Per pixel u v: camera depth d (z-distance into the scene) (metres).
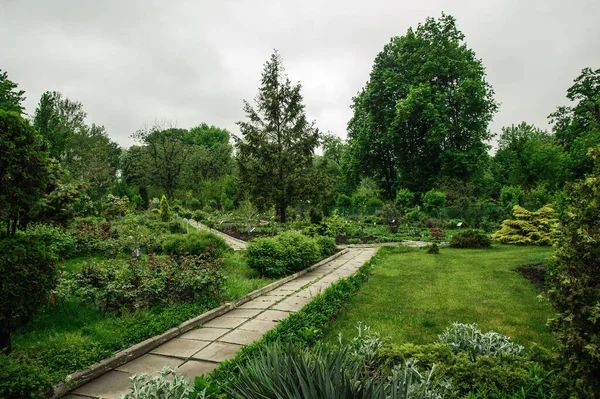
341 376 2.47
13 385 3.24
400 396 2.34
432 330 5.42
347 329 5.50
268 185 27.20
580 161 33.34
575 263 2.76
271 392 2.45
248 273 9.83
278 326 5.07
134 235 13.15
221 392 3.15
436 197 28.44
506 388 3.20
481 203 25.72
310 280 9.73
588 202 2.87
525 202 27.09
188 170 46.12
